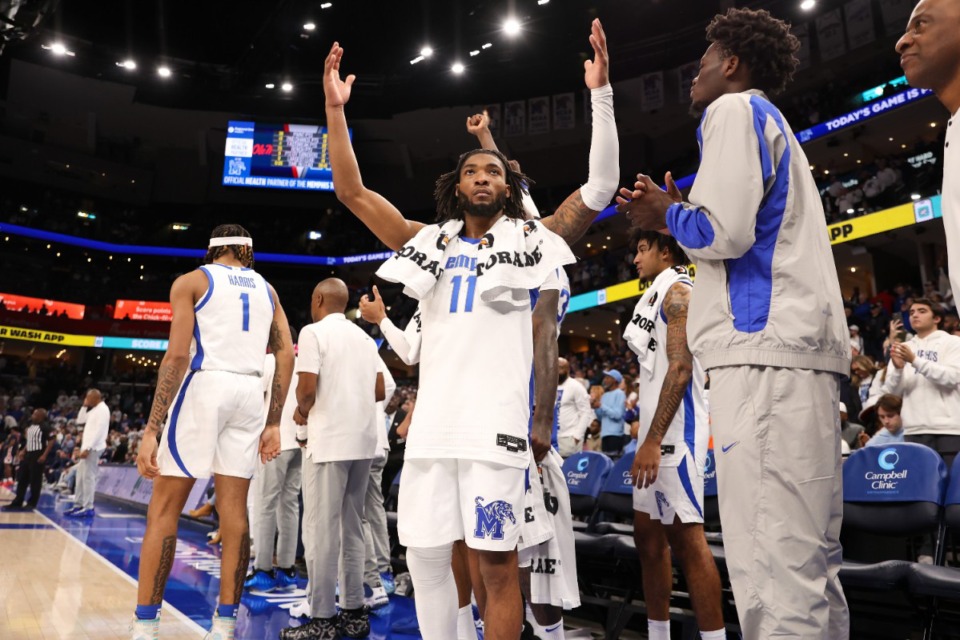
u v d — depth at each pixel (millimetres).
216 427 2779
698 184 1659
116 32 22781
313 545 3227
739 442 1568
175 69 24172
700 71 1973
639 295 17766
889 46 16203
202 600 4004
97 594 4059
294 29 21141
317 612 3178
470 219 1956
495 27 20500
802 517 1508
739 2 18297
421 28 21484
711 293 1684
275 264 28281
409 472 1757
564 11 19766
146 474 2650
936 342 4316
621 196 1938
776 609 1470
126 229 27469
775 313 1584
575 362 18531
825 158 17281
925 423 4199
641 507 2592
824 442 1547
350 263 26859
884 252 15344
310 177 25328
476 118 2629
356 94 23578
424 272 1822
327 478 3291
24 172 25156
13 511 8977
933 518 2732
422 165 25922
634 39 20469
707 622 2471
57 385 24719
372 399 3514
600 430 7965
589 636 3324
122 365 27578
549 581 2324
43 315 24781
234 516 2803
